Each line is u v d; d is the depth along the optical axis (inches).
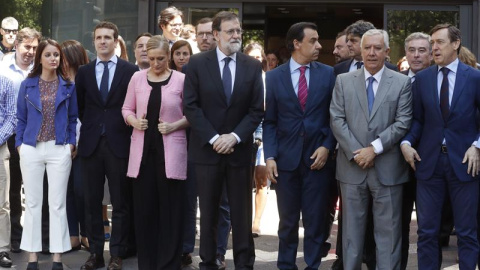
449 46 247.6
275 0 449.1
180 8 447.5
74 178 311.0
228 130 259.1
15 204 316.8
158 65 268.7
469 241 248.5
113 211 284.5
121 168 281.6
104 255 313.0
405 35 442.9
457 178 246.5
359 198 255.0
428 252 251.4
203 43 309.7
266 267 295.7
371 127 251.0
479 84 247.6
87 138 284.5
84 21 459.5
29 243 278.7
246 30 502.0
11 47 365.1
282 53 482.0
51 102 279.0
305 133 263.6
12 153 311.9
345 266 256.4
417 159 250.7
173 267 273.6
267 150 266.8
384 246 253.3
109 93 283.0
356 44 284.7
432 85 251.1
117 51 333.4
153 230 276.7
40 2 465.7
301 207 269.0
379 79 254.5
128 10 451.2
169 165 267.1
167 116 268.7
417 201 254.5
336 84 259.0
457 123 247.1
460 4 437.7
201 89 260.5
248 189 263.9
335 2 445.1
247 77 260.4
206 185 260.5
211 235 263.3
